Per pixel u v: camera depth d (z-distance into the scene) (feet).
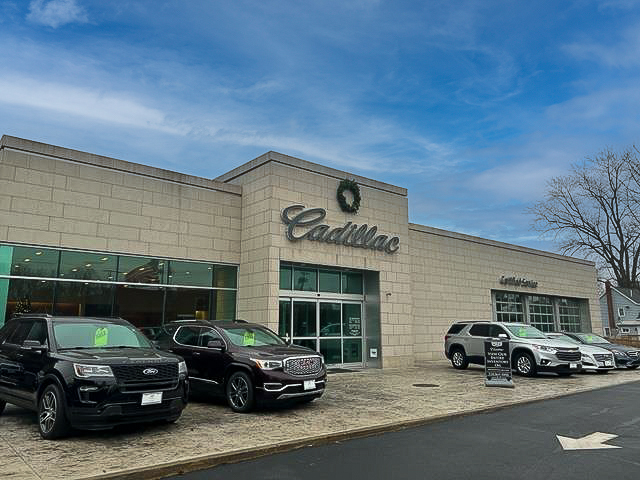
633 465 20.49
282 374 30.68
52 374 23.80
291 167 53.83
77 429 23.70
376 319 60.39
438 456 21.90
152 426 26.53
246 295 52.65
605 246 148.15
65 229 43.32
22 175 41.75
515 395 38.99
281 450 22.72
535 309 96.37
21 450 21.36
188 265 50.93
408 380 47.91
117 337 28.17
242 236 54.65
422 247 74.08
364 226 59.16
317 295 56.54
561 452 22.59
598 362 57.72
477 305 81.20
